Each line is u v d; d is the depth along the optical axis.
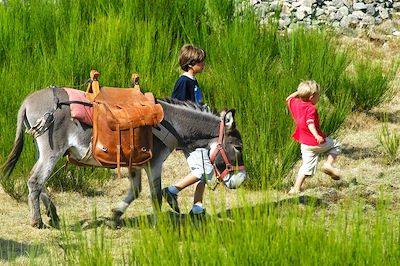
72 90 8.65
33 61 12.52
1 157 10.50
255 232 6.25
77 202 9.96
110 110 8.45
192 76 9.54
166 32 14.60
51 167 8.51
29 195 8.62
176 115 8.74
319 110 12.27
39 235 8.52
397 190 10.52
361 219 7.04
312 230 6.36
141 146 8.49
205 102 12.61
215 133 8.77
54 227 8.80
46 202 8.86
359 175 11.48
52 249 8.02
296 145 10.99
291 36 14.11
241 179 8.73
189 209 9.73
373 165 12.07
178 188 8.88
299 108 10.57
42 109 8.46
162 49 13.50
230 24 14.79
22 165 10.30
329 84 13.93
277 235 6.26
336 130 12.84
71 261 6.89
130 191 8.95
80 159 8.61
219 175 8.78
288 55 13.86
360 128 14.11
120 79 12.41
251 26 14.12
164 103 8.77
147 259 6.22
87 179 10.46
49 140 8.47
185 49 9.48
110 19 13.59
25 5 14.12
